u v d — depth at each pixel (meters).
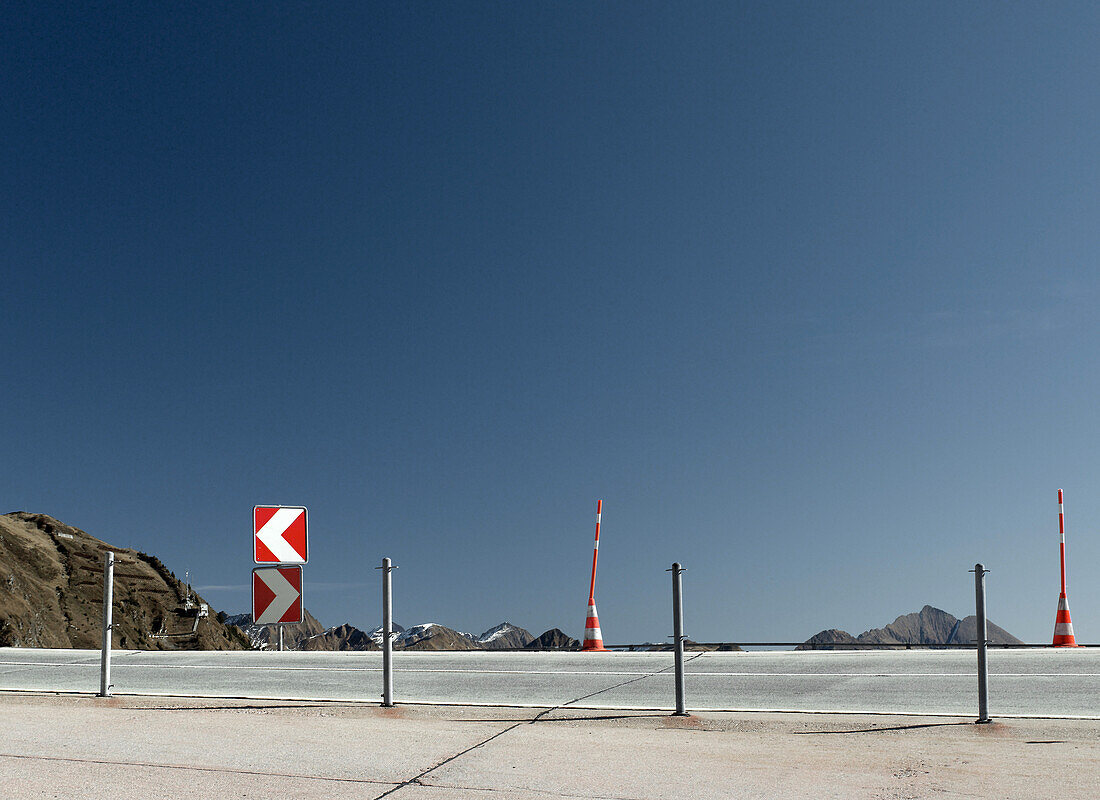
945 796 5.96
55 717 9.45
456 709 10.70
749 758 7.33
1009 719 9.56
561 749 7.70
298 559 12.35
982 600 9.41
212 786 6.16
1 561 60.28
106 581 11.97
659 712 10.32
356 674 14.36
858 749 7.80
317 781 6.38
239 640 70.12
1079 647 16.91
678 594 10.13
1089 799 5.88
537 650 18.56
